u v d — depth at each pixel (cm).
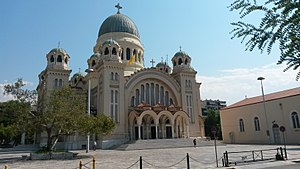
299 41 548
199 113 6856
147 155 3189
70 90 3469
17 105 3094
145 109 5353
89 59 6769
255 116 5556
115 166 2188
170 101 6300
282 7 554
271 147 4075
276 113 5072
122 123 5294
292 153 2931
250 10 609
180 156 2983
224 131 6406
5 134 6069
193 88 6494
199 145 5000
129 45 6744
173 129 5450
